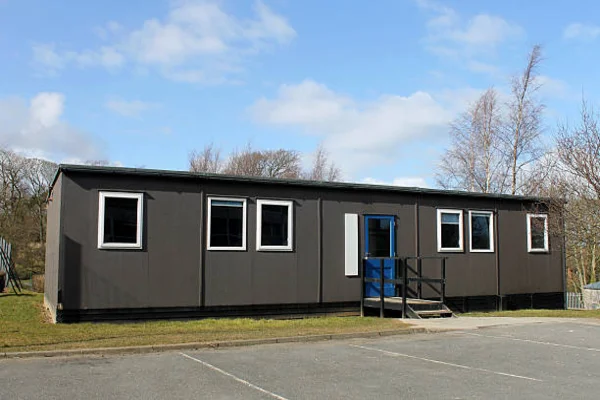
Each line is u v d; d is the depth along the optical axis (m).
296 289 16.91
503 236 20.84
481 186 38.84
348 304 17.72
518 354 11.21
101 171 14.62
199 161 51.25
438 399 7.62
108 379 8.67
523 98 37.31
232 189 16.27
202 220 15.77
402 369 9.65
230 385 8.35
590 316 18.02
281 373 9.24
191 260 15.58
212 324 14.61
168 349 11.48
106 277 14.61
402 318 16.56
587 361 10.49
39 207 43.75
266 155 54.25
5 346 11.06
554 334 14.00
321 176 52.03
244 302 16.16
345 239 17.80
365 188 18.11
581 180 22.45
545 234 21.80
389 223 18.62
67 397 7.56
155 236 15.21
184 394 7.79
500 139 38.12
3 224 41.16
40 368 9.50
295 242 17.02
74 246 14.37
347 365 9.97
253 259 16.38
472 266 20.03
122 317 14.72
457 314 18.97
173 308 15.28
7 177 44.88
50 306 16.69
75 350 10.80
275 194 16.84
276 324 14.94
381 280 17.25
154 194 15.30
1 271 24.95
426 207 19.33
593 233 21.91
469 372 9.43
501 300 20.42
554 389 8.24
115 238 14.80
